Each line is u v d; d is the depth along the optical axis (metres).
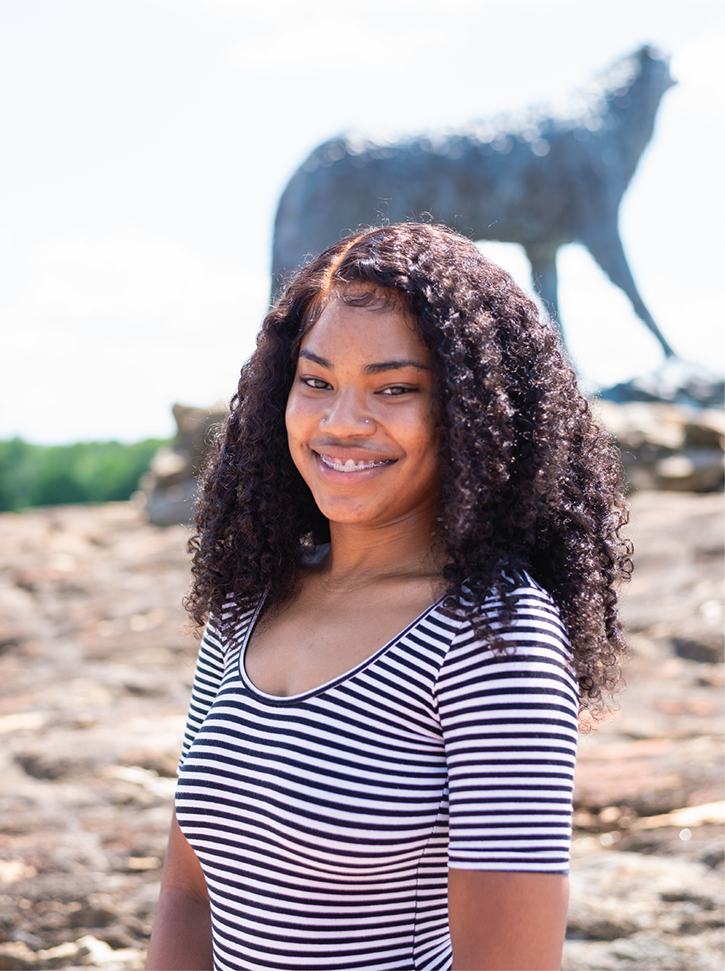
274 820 1.21
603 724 3.89
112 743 4.04
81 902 2.79
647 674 4.49
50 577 7.80
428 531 1.38
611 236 9.77
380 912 1.21
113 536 9.53
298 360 1.39
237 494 1.56
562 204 9.63
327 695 1.23
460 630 1.18
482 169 9.29
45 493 32.81
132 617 6.44
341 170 9.05
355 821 1.18
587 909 2.52
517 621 1.17
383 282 1.30
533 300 1.42
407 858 1.20
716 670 4.43
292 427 1.38
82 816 3.37
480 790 1.12
